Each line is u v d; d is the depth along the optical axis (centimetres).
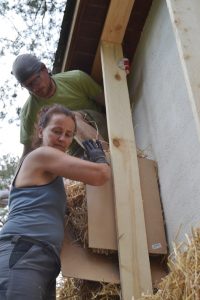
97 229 272
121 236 268
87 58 404
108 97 330
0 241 215
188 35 226
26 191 235
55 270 218
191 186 256
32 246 211
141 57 367
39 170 240
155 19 344
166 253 276
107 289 263
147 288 254
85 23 372
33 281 200
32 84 336
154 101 328
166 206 290
